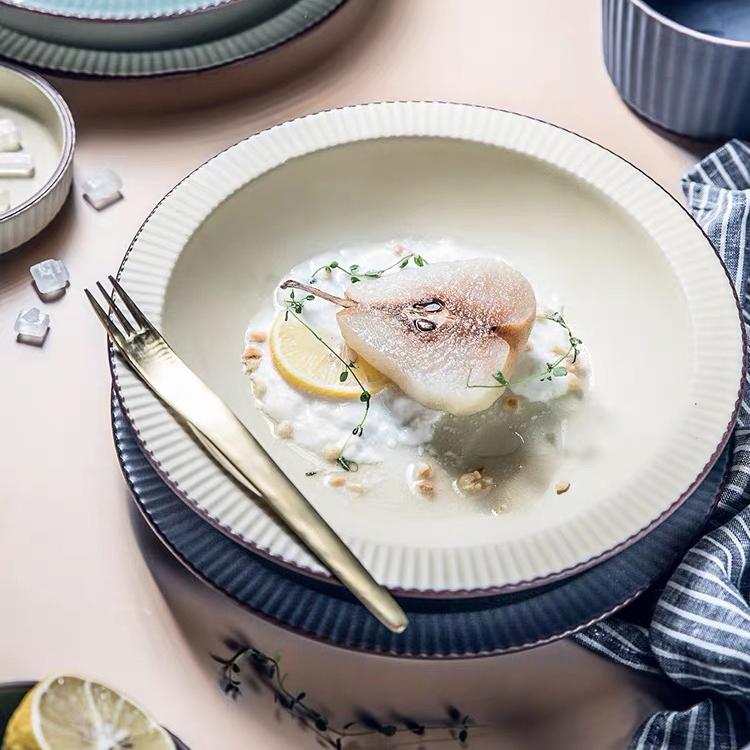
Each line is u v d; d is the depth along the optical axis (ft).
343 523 2.56
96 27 3.02
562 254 2.87
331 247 2.89
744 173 3.04
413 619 2.49
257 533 2.46
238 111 3.15
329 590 2.50
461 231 2.92
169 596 2.63
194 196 2.78
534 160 2.86
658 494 2.54
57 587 2.63
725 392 2.64
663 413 2.66
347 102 3.18
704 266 2.76
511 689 2.59
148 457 2.52
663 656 2.56
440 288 2.70
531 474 2.64
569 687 2.60
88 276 2.94
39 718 2.29
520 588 2.45
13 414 2.78
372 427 2.67
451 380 2.62
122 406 2.56
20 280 2.92
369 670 2.59
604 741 2.56
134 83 3.10
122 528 2.68
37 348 2.85
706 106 3.05
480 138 2.87
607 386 2.74
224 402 2.63
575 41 3.31
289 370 2.69
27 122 3.05
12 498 2.71
